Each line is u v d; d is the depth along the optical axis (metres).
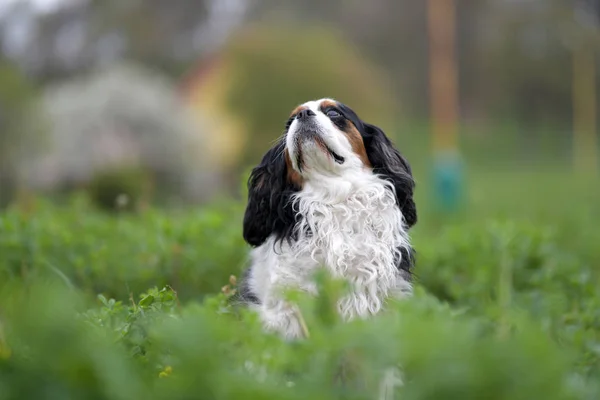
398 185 6.96
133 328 4.64
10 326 3.79
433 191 26.98
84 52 57.91
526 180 40.53
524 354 3.22
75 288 7.52
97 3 59.66
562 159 51.56
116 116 30.34
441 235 12.77
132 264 8.73
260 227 6.82
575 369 4.97
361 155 6.85
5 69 28.72
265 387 3.21
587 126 60.16
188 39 60.50
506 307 7.16
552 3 62.81
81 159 28.58
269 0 60.19
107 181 24.47
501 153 52.19
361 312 6.14
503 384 3.15
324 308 4.06
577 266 9.55
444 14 44.50
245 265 7.46
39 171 28.11
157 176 30.45
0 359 3.43
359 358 3.58
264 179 6.84
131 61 57.00
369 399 3.48
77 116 29.95
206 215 10.13
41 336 3.18
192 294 8.49
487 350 3.24
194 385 3.19
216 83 37.88
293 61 37.44
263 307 6.16
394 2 61.25
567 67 61.16
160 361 4.15
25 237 8.50
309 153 6.53
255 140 36.19
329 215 6.52
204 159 31.78
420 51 60.59
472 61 62.59
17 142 27.77
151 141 30.45
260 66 37.19
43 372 3.11
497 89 62.41
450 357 3.22
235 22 61.38
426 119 55.34
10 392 3.11
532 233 10.20
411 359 3.28
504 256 8.81
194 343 3.33
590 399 3.65
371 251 6.42
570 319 7.29
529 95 62.38
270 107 36.62
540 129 58.69
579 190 34.06
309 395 3.20
